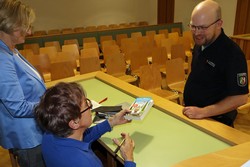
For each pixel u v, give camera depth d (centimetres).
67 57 367
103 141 125
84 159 81
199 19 144
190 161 73
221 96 156
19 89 111
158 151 115
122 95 188
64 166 81
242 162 71
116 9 789
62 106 80
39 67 308
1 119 123
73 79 225
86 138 118
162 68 373
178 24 687
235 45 147
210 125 132
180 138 125
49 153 85
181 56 403
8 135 125
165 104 160
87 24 755
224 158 73
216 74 153
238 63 142
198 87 167
